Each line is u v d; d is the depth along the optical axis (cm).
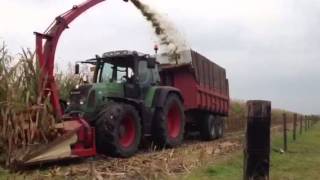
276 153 1225
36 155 909
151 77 1373
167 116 1389
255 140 470
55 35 1098
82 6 1160
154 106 1348
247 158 473
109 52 1326
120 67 1319
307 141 1736
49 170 884
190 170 884
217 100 1928
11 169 886
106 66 1333
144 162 1010
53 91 1059
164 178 789
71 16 1131
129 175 848
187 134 1838
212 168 877
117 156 1135
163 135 1354
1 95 938
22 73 981
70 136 977
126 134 1181
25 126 938
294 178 823
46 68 1070
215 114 1975
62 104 1205
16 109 930
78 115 1141
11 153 905
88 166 954
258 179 470
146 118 1312
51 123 971
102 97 1181
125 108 1165
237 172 871
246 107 474
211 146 1438
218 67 1972
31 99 970
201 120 1812
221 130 1977
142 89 1323
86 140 1035
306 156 1188
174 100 1434
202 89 1702
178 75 1661
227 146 1443
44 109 965
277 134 2059
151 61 1338
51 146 939
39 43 1072
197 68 1664
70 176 830
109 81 1311
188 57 1628
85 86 1182
